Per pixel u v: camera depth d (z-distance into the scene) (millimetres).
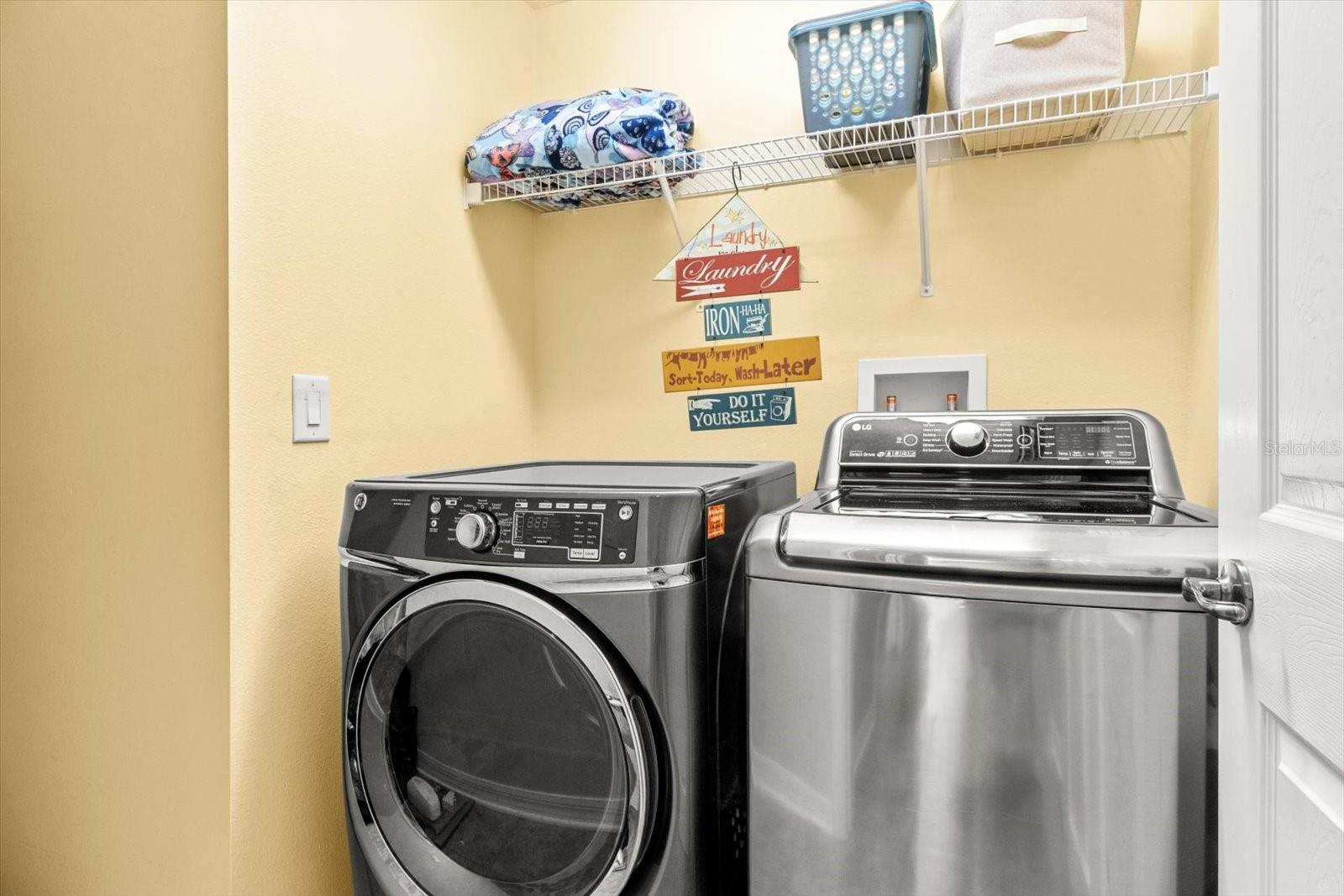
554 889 1128
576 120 1687
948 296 1716
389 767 1232
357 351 1484
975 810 912
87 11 1334
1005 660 897
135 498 1301
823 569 987
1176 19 1534
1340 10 607
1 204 1432
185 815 1262
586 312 2064
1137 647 853
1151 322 1564
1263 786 732
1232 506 800
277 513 1310
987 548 907
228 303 1213
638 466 1647
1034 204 1649
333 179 1429
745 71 1884
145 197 1282
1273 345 728
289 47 1333
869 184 1780
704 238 1820
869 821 965
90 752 1364
